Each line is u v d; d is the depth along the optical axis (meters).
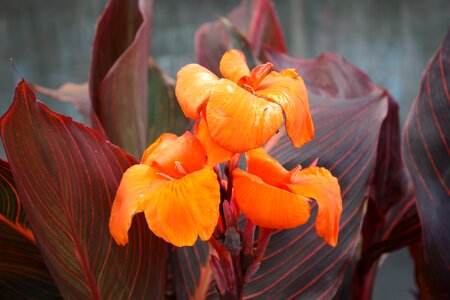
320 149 0.71
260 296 0.64
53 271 0.58
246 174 0.48
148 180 0.49
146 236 0.59
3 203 0.65
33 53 2.77
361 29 2.98
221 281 0.52
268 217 0.48
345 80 0.93
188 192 0.45
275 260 0.66
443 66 0.71
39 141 0.53
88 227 0.56
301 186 0.50
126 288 0.59
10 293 0.71
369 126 0.71
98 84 0.79
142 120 0.81
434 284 0.70
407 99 2.93
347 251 0.65
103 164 0.56
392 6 2.96
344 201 0.67
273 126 0.43
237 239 0.49
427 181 0.69
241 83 0.49
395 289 2.40
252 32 1.09
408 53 2.96
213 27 1.00
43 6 2.77
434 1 2.91
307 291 0.64
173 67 2.94
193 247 0.71
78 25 2.81
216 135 0.43
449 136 0.70
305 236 0.66
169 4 2.94
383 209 0.85
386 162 0.84
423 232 0.69
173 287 0.76
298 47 2.92
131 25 0.82
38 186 0.54
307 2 2.93
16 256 0.69
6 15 2.72
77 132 0.54
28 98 0.52
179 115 0.99
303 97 0.47
